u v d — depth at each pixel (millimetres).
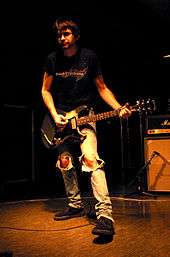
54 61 2576
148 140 3967
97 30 5344
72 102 2529
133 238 2035
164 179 3883
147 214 2773
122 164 5699
